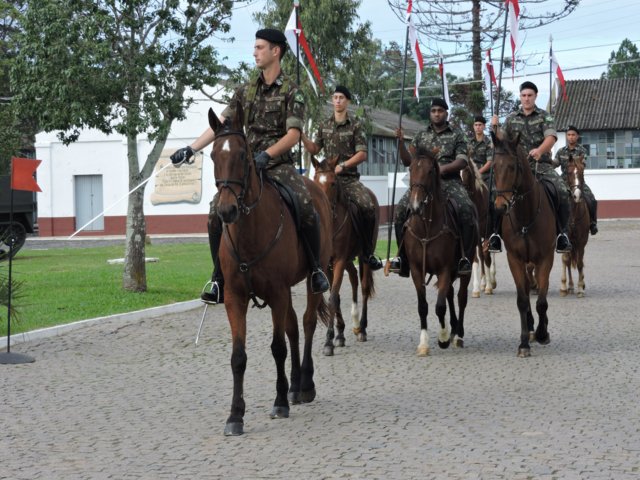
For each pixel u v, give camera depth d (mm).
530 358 8320
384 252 21672
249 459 5016
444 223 8492
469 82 35219
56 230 37031
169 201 35438
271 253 5770
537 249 8680
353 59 26312
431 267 8602
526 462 4820
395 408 6309
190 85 13438
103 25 12031
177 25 12820
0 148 23531
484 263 14969
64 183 36781
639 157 43156
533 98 9734
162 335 10156
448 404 6402
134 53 12930
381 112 56781
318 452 5141
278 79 6359
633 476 4531
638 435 5387
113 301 12648
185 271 17641
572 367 7805
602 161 43938
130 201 13852
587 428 5586
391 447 5211
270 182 6156
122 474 4746
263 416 6164
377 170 45688
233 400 5727
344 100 9539
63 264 20250
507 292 14523
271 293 5879
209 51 13070
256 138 6422
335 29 25500
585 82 47469
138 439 5531
